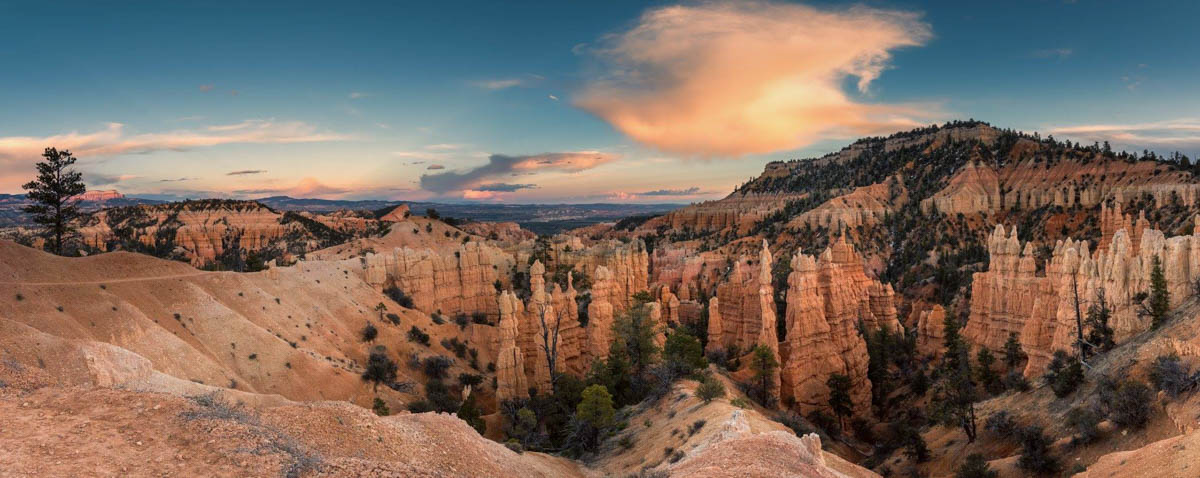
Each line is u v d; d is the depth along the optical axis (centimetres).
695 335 11294
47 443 2058
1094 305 7062
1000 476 5066
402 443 3197
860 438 8844
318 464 2266
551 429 7381
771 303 9188
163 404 2508
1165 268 6444
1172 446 3575
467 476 3170
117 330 6197
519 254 15450
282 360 7681
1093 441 4697
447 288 12762
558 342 9269
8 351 3228
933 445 6800
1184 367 4481
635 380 8138
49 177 9319
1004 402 6750
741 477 2862
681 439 5072
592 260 14588
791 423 7175
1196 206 16225
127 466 2000
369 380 8362
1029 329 8500
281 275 9975
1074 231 19000
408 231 19288
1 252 6488
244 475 2062
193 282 8256
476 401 9000
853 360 9881
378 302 10944
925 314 11938
